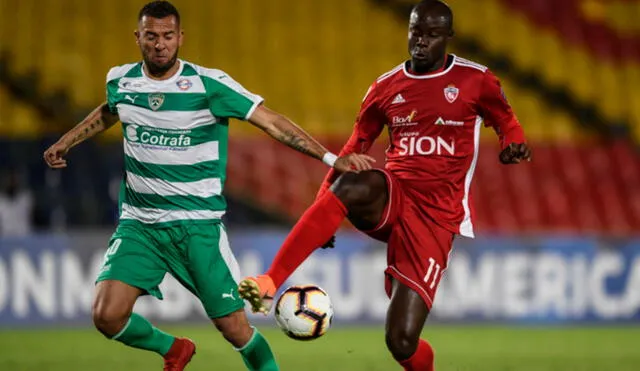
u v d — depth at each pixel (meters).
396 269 20.11
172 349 21.67
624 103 60.09
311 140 20.16
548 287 44.22
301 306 19.70
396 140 20.80
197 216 20.56
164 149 20.23
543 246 44.28
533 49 62.34
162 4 20.02
